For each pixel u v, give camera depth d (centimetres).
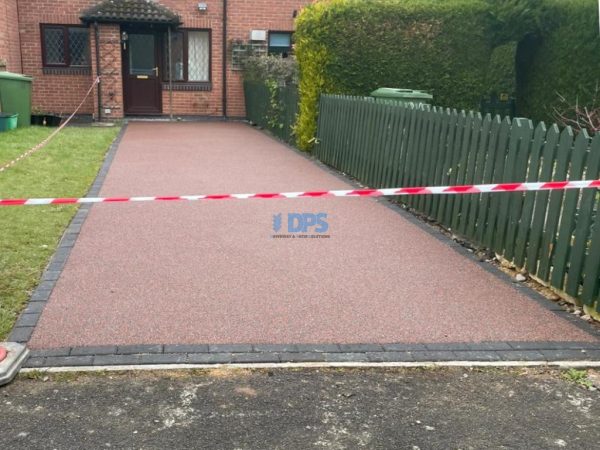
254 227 608
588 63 1095
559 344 372
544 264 457
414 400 313
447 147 615
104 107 1636
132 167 925
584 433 288
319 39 1044
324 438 281
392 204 724
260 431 285
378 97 930
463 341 374
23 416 293
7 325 379
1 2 1417
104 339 366
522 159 486
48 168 860
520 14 1116
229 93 1789
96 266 488
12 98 1285
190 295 435
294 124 1209
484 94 1178
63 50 1662
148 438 279
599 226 394
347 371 338
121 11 1584
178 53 1744
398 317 407
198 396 312
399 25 1068
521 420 297
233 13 1739
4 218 601
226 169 937
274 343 367
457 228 595
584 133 415
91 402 305
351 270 495
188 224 612
